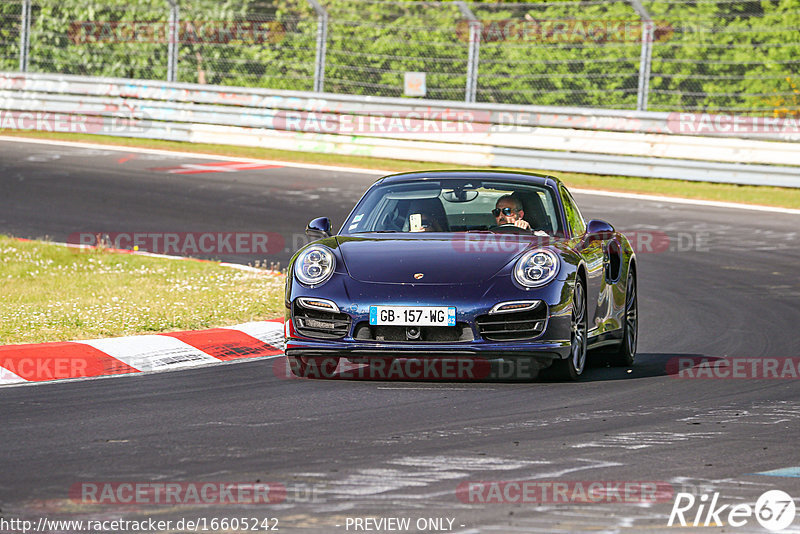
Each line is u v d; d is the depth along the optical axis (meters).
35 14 72.56
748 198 54.44
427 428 17.88
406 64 65.81
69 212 47.81
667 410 19.55
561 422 18.42
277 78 68.62
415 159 63.53
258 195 52.69
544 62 63.22
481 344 21.09
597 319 23.86
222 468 15.25
